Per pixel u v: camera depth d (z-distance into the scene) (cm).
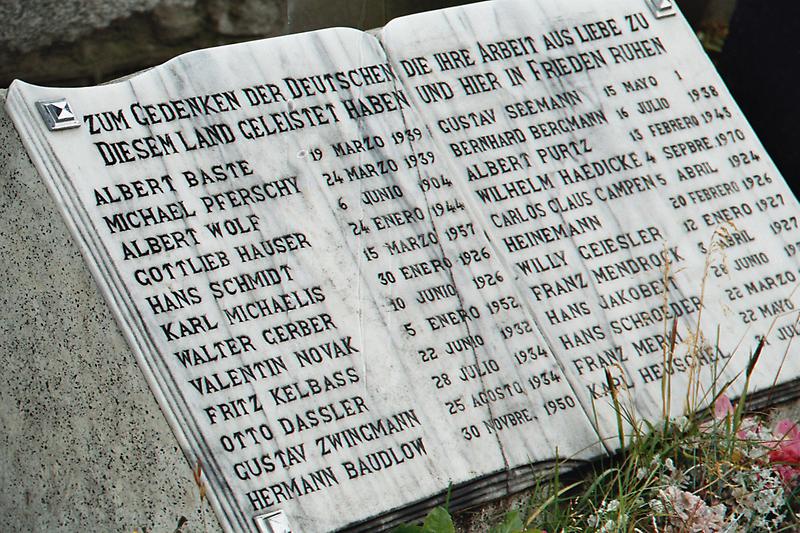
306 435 252
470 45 304
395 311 271
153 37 336
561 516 268
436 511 243
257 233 264
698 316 304
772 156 381
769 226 324
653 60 327
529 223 294
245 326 255
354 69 288
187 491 243
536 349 283
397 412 262
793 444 281
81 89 261
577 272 295
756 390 301
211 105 270
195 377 247
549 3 319
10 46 317
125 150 259
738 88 388
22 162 261
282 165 272
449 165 290
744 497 273
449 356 272
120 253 251
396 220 279
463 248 284
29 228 263
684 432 285
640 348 294
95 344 254
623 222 305
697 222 315
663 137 320
